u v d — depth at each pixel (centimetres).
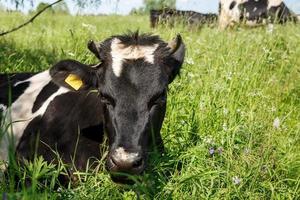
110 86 159
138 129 154
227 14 586
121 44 172
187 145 196
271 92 277
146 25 740
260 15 584
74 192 152
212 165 173
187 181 163
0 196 127
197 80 261
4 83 220
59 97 199
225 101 235
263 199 162
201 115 216
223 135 197
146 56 165
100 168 178
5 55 312
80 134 185
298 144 206
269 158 179
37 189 164
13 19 556
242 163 172
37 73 223
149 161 170
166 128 208
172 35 319
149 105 158
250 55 319
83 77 171
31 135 193
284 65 324
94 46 173
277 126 181
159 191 160
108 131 163
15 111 203
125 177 151
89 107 189
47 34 430
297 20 582
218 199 157
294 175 181
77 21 420
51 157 186
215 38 372
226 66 284
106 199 151
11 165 137
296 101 279
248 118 215
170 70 169
